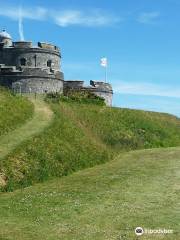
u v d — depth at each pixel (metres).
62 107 63.91
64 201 26.91
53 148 40.06
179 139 69.19
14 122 46.06
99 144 50.16
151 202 26.58
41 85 89.06
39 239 20.30
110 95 94.38
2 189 29.88
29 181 32.47
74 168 38.81
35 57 94.00
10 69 89.19
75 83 91.94
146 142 61.09
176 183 31.88
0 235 20.59
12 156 34.47
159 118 77.06
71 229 21.70
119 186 31.08
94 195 28.42
